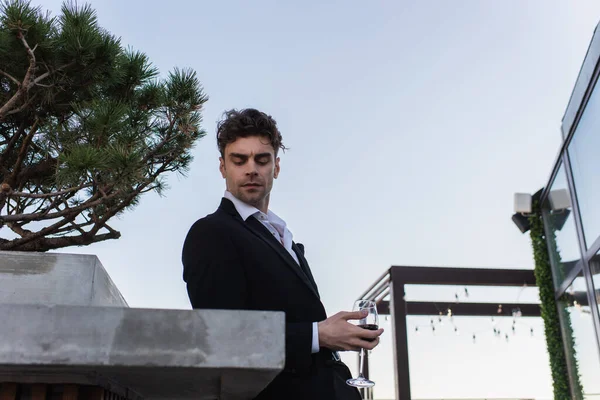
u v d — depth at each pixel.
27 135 3.80
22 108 3.67
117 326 0.89
